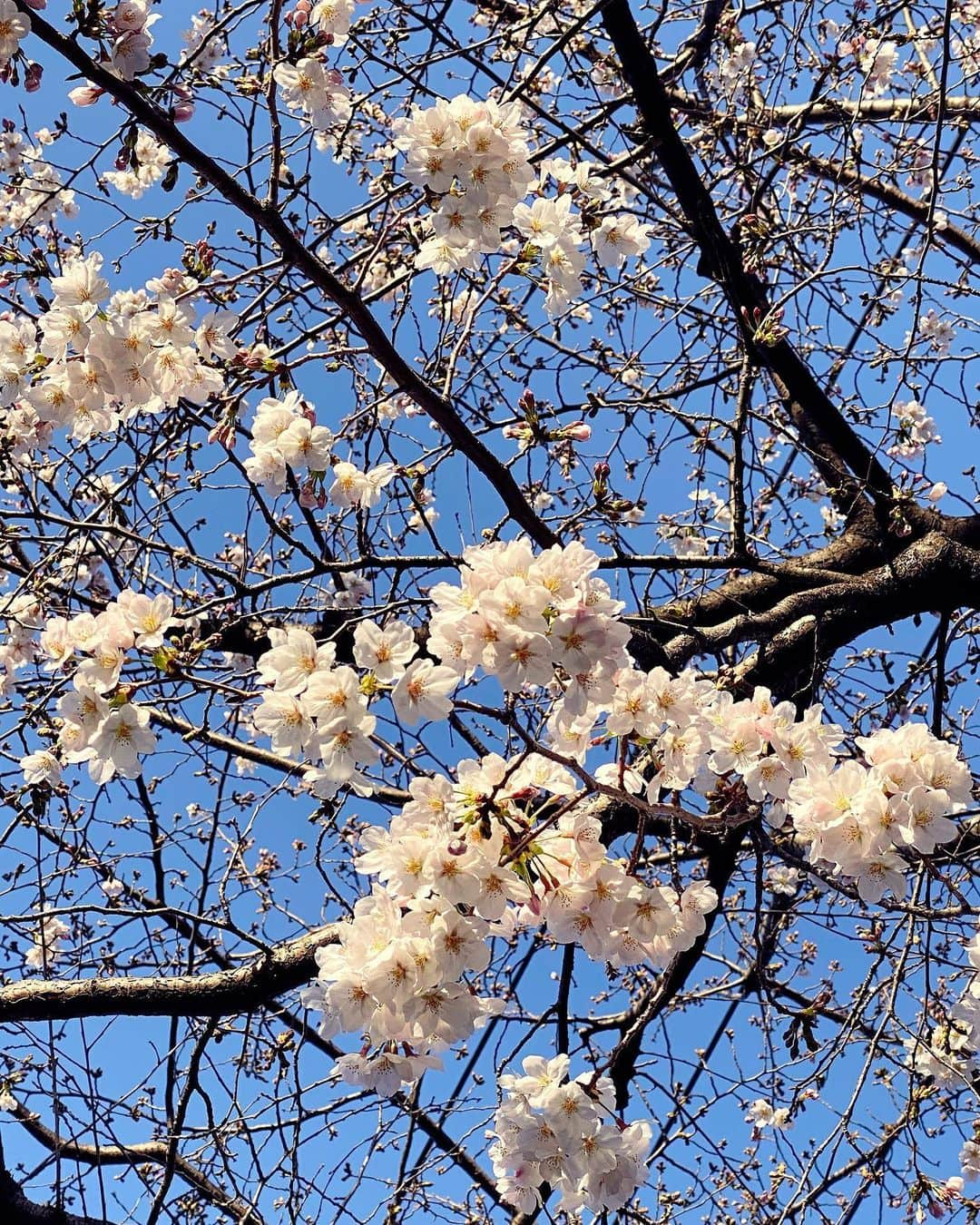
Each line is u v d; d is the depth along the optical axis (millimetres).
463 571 2016
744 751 2420
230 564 4617
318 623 4312
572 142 3963
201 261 2857
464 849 1994
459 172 2541
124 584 4137
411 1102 3693
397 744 4156
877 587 4531
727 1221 4559
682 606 4699
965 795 2180
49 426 3584
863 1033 4426
